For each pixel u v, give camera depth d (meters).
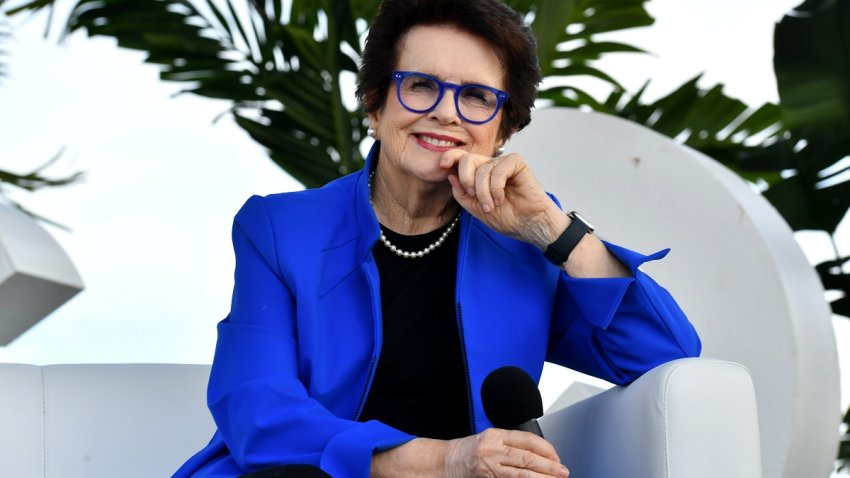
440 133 3.68
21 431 3.96
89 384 4.12
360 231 3.78
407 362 3.69
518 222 3.73
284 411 3.39
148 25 8.08
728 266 4.61
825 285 7.20
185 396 4.24
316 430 3.33
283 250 3.71
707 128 7.66
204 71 8.05
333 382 3.60
